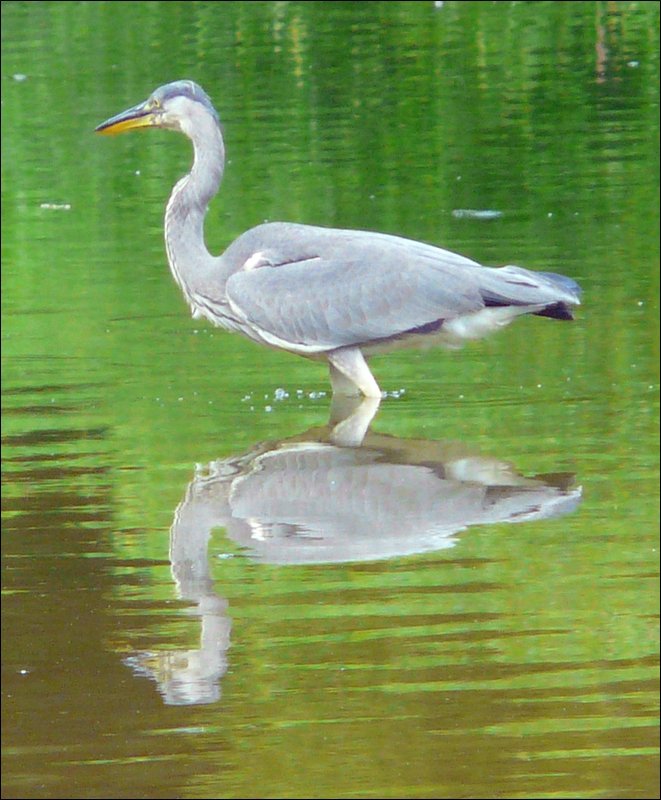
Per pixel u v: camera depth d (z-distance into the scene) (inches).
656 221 739.4
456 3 1348.4
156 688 325.4
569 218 754.8
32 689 327.6
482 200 797.9
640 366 539.8
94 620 358.6
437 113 1002.7
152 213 810.8
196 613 358.9
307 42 1214.9
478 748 303.6
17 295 665.0
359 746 303.7
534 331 587.2
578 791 289.3
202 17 1306.6
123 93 1068.5
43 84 1101.7
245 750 304.3
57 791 290.0
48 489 435.8
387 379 534.3
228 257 524.1
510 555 386.6
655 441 462.0
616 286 640.4
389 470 443.2
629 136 929.5
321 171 868.0
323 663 336.2
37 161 930.7
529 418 487.2
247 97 1063.0
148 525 407.2
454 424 482.3
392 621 354.3
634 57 1141.7
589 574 376.2
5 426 492.7
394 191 820.6
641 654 338.3
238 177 855.7
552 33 1226.0
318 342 504.4
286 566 385.4
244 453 459.2
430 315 497.7
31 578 379.2
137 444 471.2
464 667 334.0
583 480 433.4
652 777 295.1
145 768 297.0
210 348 578.9
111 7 1348.4
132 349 578.9
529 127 960.9
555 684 326.3
